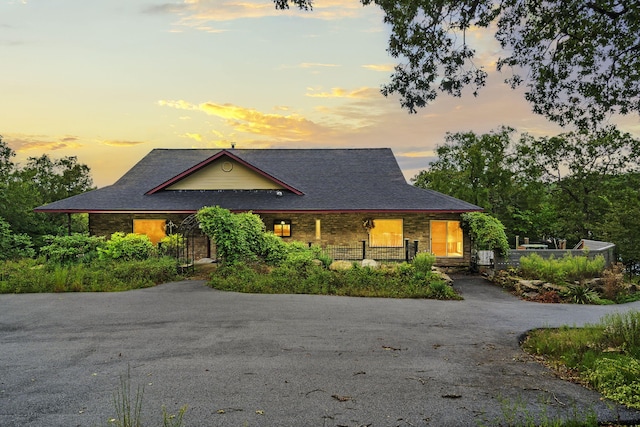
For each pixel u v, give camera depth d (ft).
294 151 88.07
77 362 22.08
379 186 76.02
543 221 120.26
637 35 31.65
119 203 70.69
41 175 130.52
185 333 27.84
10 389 18.44
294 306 37.01
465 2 31.48
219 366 21.54
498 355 24.58
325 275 47.93
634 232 90.17
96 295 41.24
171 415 15.99
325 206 69.26
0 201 85.81
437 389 19.03
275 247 57.62
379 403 17.40
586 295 47.60
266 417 15.96
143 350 24.17
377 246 70.74
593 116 35.32
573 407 17.19
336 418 15.99
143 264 51.03
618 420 16.02
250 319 31.91
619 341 25.18
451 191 115.03
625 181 118.32
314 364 22.04
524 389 19.31
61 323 30.30
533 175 120.37
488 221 63.67
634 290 54.80
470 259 70.23
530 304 44.14
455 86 33.81
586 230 117.60
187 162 84.94
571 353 23.95
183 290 44.37
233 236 52.47
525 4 32.19
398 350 24.90
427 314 35.55
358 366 21.86
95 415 15.96
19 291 42.39
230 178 76.18
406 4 31.78
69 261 54.24
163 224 71.20
